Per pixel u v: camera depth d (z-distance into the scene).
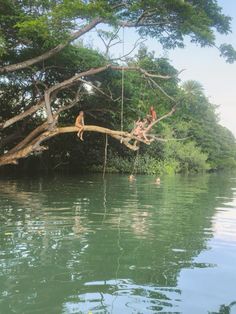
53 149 39.75
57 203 17.27
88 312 6.25
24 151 24.33
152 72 29.14
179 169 55.00
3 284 7.38
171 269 8.38
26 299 6.73
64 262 8.76
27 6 23.98
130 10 22.84
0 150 32.44
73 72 30.22
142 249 9.98
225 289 7.29
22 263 8.62
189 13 23.14
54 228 12.15
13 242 10.37
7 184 24.98
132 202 18.42
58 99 33.25
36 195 19.83
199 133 69.69
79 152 41.47
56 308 6.39
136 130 22.92
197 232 12.08
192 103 32.12
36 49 27.00
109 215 14.65
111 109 34.03
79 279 7.70
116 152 43.16
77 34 23.09
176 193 23.53
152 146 45.66
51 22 21.38
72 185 25.39
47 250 9.67
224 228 12.77
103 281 7.61
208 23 23.84
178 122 55.16
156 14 23.81
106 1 22.47
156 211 15.99
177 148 55.09
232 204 18.86
